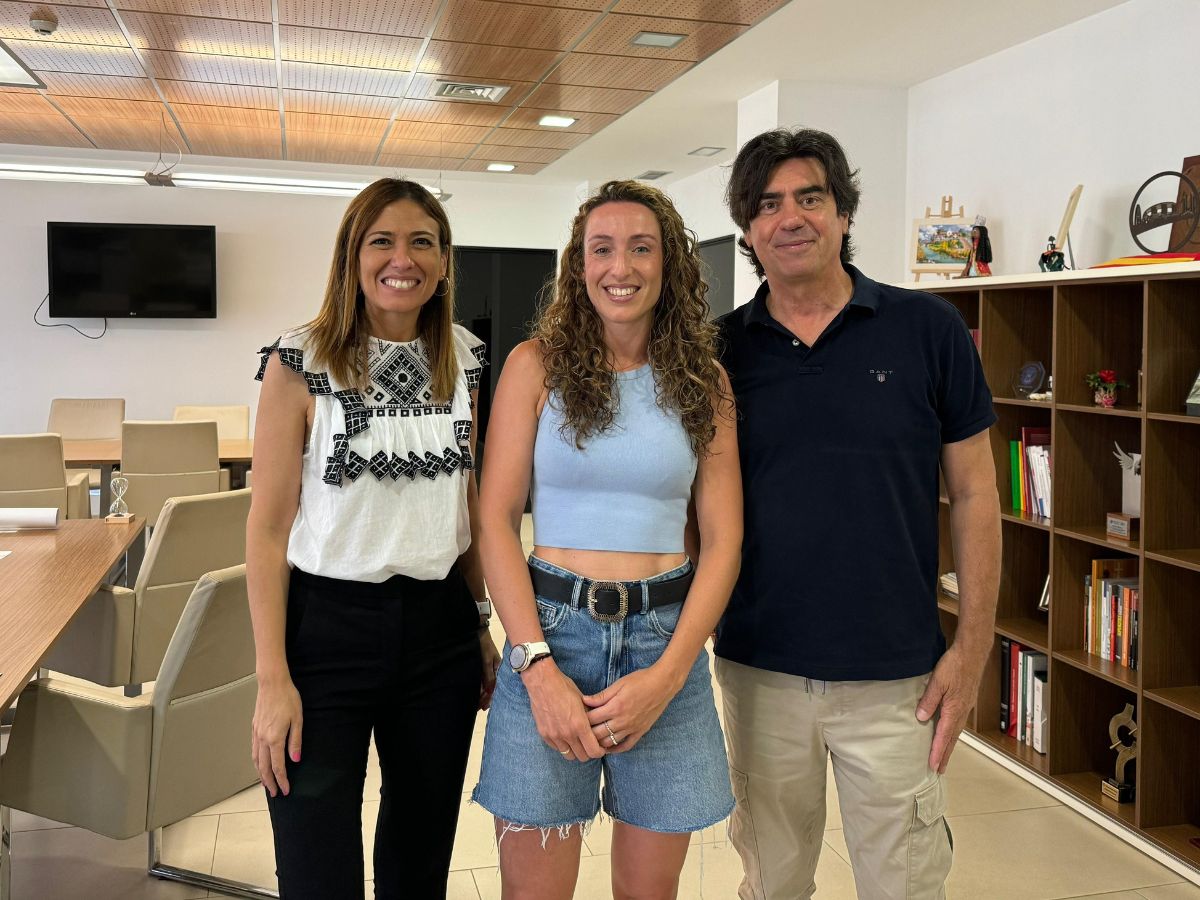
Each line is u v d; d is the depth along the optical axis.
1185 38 3.71
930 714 1.84
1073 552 3.41
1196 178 3.53
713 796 1.67
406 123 6.28
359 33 4.39
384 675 1.70
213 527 3.21
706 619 1.63
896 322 1.80
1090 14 4.13
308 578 1.70
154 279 8.09
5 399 8.09
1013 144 4.63
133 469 5.76
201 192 8.30
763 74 5.15
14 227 7.98
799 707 1.85
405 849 1.80
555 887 1.68
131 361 8.28
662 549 1.66
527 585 1.63
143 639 3.07
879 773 1.82
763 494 1.82
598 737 1.55
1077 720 3.41
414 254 1.69
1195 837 2.94
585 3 3.98
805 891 2.01
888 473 1.78
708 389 1.67
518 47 4.60
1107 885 2.78
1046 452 3.55
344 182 6.14
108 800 2.14
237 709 2.35
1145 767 2.98
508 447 1.67
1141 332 3.45
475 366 1.86
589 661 1.61
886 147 5.42
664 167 8.02
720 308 7.95
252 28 4.34
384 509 1.69
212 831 2.97
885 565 1.79
